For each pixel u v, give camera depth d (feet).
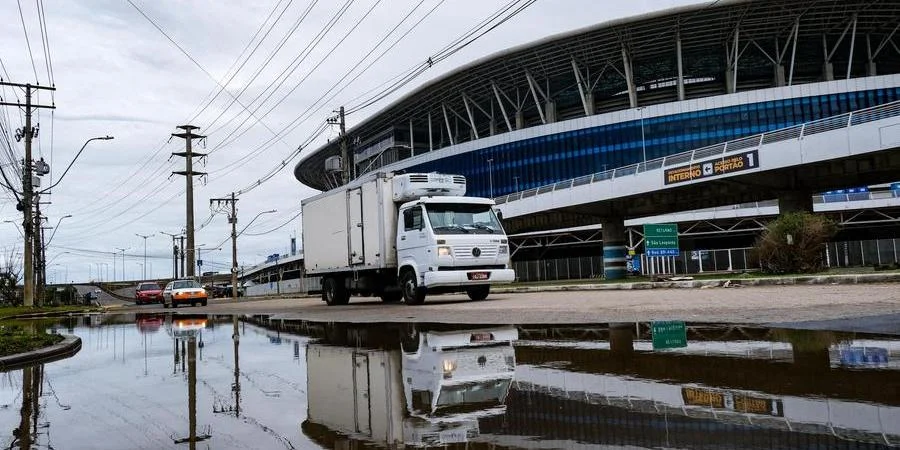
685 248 218.79
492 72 289.74
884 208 176.86
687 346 21.42
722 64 291.17
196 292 122.72
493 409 13.34
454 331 32.32
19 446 12.24
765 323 27.40
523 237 220.23
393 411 13.85
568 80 302.45
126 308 131.95
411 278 61.26
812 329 24.30
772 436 10.14
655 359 18.99
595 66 285.64
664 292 63.00
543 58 275.39
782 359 17.62
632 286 84.07
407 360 22.30
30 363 28.37
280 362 23.71
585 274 206.18
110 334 45.19
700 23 248.32
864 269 112.78
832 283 64.34
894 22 261.65
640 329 28.02
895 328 23.53
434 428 11.96
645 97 305.32
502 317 39.42
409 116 356.18
